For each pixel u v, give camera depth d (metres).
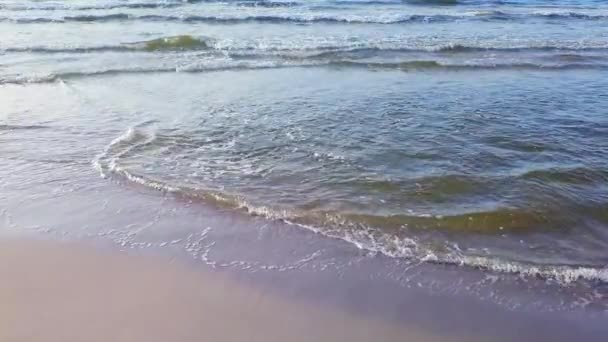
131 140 7.70
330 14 21.88
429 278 4.59
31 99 9.80
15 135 7.91
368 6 25.28
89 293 4.21
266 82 11.43
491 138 7.98
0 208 5.66
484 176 6.61
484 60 14.31
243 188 6.23
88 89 10.57
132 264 4.66
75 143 7.63
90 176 6.54
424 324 4.00
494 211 5.72
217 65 12.95
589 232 5.45
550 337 3.91
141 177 6.48
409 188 6.27
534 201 5.98
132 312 3.99
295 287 4.40
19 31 17.05
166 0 25.47
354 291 4.38
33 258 4.70
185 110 9.24
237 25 19.05
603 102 10.18
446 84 11.53
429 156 7.25
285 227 5.39
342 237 5.22
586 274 4.70
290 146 7.59
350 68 13.01
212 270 4.61
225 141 7.77
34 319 3.85
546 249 5.11
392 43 16.17
